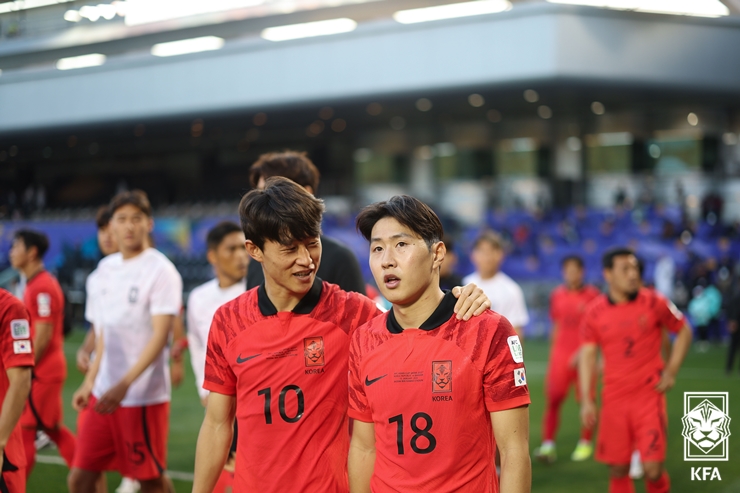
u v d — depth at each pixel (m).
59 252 18.98
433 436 2.04
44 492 5.00
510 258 18.77
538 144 23.39
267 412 2.36
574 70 15.73
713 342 14.14
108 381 4.01
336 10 16.41
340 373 2.41
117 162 28.17
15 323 2.96
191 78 19.14
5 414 2.90
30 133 21.33
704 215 18.84
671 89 16.83
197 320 4.11
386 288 2.03
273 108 18.83
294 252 2.24
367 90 17.55
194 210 23.44
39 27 14.11
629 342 4.33
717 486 5.03
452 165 24.73
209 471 2.45
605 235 18.92
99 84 19.88
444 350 2.06
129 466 3.87
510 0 16.23
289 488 2.34
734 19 16.94
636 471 5.42
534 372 10.96
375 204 2.08
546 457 5.78
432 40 16.83
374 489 2.13
